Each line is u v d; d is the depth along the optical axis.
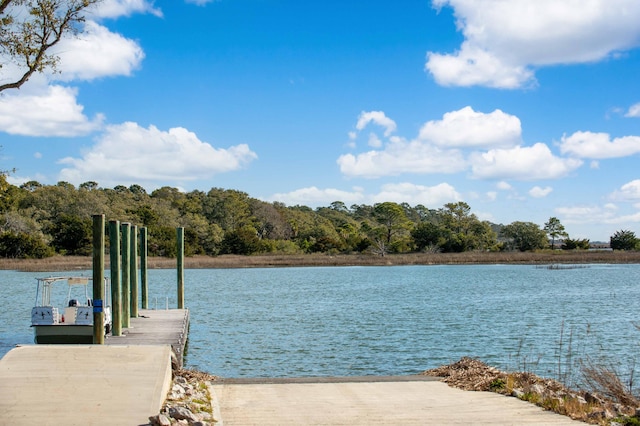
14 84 16.44
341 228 142.00
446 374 14.08
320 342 23.91
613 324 28.91
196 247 102.44
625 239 121.44
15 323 29.38
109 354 10.50
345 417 9.45
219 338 24.95
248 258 98.94
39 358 10.24
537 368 17.84
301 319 30.97
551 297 42.69
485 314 32.94
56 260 80.75
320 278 64.38
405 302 39.34
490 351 21.88
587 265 88.75
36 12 16.11
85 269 71.94
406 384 12.84
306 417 9.45
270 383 12.97
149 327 22.34
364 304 38.12
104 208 104.69
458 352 21.73
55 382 9.30
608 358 19.95
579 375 15.46
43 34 16.45
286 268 85.12
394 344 23.44
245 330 27.17
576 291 47.50
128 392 9.02
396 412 9.83
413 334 25.92
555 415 9.46
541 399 10.52
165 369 9.90
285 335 25.70
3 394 8.88
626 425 8.77
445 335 25.62
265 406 10.38
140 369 9.85
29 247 83.44
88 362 10.11
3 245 82.56
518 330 26.98
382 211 127.88
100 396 8.88
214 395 11.23
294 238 134.62
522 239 122.50
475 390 12.05
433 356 21.03
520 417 9.30
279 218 136.12
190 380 12.62
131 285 25.48
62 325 20.27
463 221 131.38
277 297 42.84
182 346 19.50
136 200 127.19
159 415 8.18
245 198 146.25
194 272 75.56
